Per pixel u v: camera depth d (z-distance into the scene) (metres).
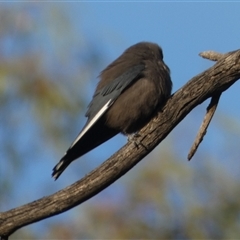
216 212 13.62
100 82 13.81
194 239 13.40
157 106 13.30
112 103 13.32
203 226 13.56
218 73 11.73
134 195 13.74
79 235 13.69
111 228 13.61
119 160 11.78
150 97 13.20
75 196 11.60
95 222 13.69
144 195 13.71
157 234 13.50
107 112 13.43
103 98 13.47
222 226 13.55
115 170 11.73
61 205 11.56
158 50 14.16
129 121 13.35
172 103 11.91
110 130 13.70
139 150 11.84
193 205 13.61
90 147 13.12
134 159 11.82
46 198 11.59
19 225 11.51
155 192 13.66
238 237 13.54
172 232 13.54
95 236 13.61
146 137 11.88
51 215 11.56
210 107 11.95
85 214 13.73
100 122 13.30
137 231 13.55
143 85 13.25
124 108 13.27
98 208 13.72
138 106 13.20
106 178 11.70
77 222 13.73
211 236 13.52
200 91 11.82
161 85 13.35
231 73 11.70
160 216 13.59
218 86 11.77
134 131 13.56
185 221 13.54
